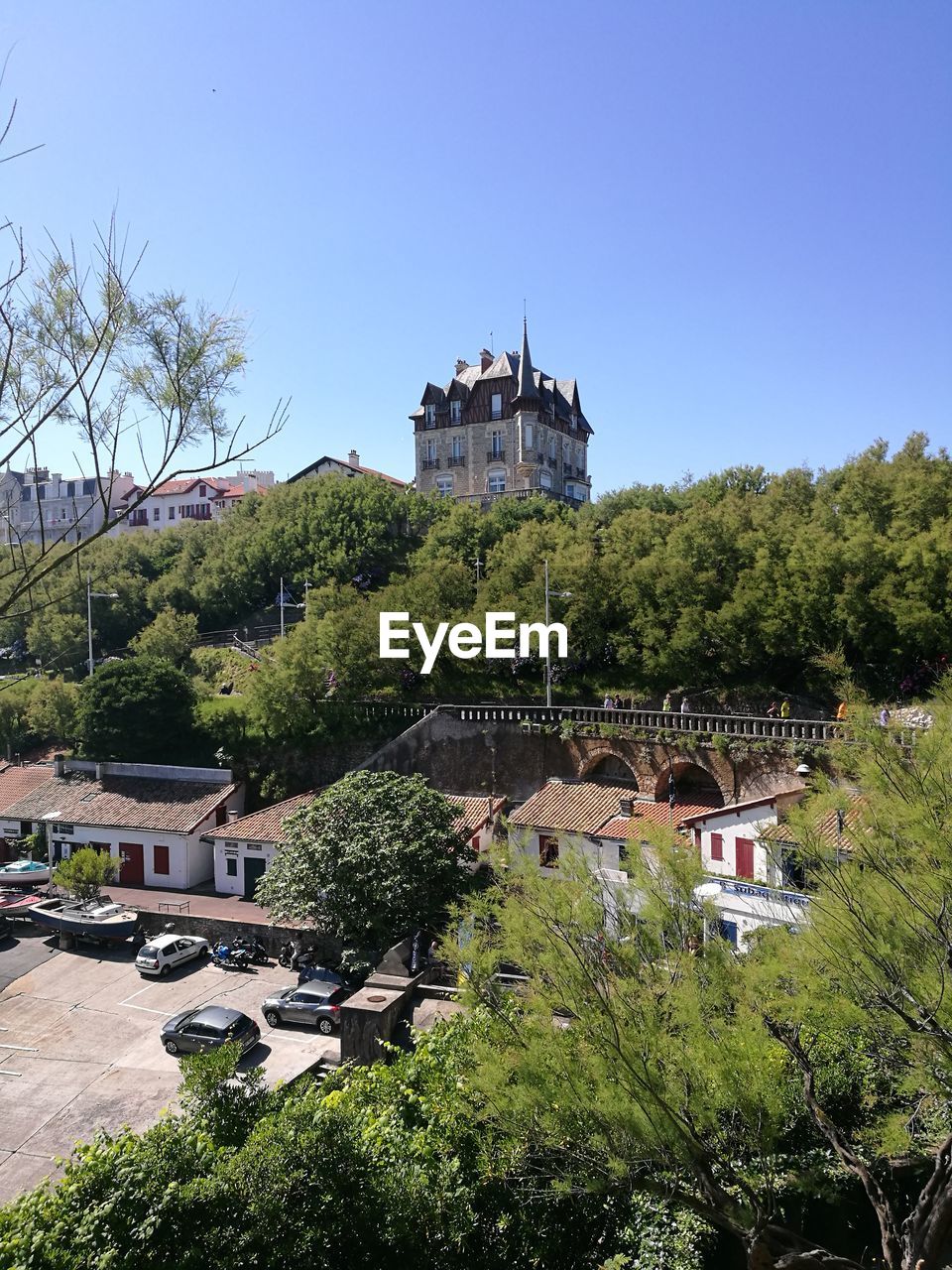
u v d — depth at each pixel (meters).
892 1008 8.36
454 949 11.09
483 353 79.12
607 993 9.43
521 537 50.78
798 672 40.09
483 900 11.28
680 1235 10.77
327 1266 10.00
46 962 30.34
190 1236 9.77
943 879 8.37
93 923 31.08
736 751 32.47
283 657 43.78
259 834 36.72
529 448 73.44
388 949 25.28
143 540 74.19
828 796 9.71
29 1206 9.87
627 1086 8.53
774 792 31.53
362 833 26.58
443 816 27.61
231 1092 12.17
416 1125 12.55
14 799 43.66
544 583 44.41
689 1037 8.86
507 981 14.59
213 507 95.81
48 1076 22.67
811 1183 10.12
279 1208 10.03
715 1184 9.14
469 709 39.34
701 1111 8.69
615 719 36.44
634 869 10.48
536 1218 11.40
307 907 26.59
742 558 42.25
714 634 40.09
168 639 56.16
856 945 8.72
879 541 36.81
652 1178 9.38
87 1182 10.14
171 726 45.19
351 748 42.62
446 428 77.00
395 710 42.94
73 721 46.75
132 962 30.14
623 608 44.03
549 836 31.70
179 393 6.86
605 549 47.62
